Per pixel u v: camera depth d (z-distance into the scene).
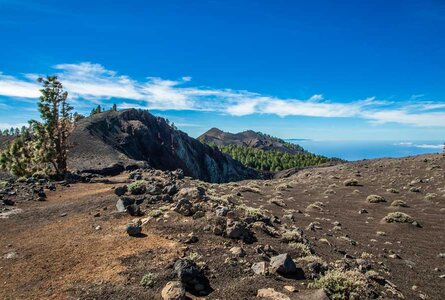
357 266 17.12
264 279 12.20
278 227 21.33
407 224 32.78
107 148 88.88
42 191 31.05
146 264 13.20
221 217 17.58
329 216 36.00
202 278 12.24
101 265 13.34
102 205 23.12
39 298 11.09
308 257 14.92
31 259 14.27
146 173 48.75
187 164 157.88
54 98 46.38
